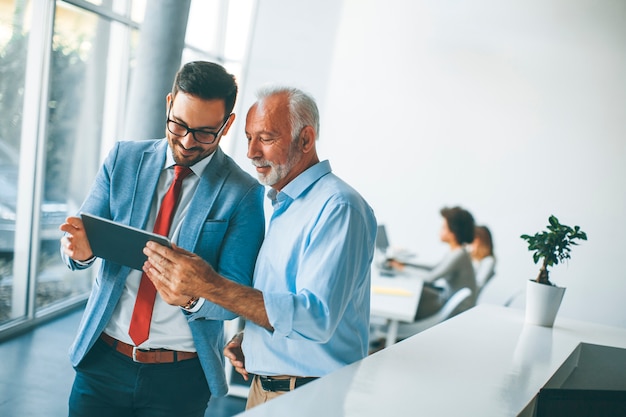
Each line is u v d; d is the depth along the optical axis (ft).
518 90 23.26
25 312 17.51
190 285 5.30
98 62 19.67
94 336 6.37
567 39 22.81
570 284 22.43
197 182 6.52
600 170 22.45
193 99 5.92
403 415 4.12
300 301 5.22
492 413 4.39
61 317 18.78
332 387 4.55
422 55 24.29
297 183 5.90
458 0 23.88
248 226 6.48
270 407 4.01
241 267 6.43
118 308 6.46
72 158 19.19
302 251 5.69
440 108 24.08
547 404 5.16
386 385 4.73
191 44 25.61
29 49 16.03
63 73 18.13
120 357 6.44
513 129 23.30
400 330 15.89
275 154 5.80
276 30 25.88
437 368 5.38
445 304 16.14
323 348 5.80
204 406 6.82
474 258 20.39
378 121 24.73
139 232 5.50
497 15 23.44
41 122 16.70
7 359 14.82
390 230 24.52
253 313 5.35
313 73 25.41
